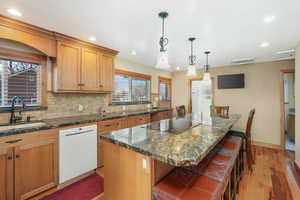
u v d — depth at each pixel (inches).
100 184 82.4
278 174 96.2
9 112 80.1
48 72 94.5
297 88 104.0
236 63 160.7
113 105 139.0
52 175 76.0
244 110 163.2
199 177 47.7
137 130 66.3
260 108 154.8
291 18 69.5
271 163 112.3
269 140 150.2
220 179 46.3
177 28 80.5
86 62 102.0
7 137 62.6
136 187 48.8
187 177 47.9
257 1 57.2
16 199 65.2
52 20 72.4
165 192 41.1
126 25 77.3
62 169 79.4
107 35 90.3
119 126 111.2
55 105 98.4
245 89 162.7
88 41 100.1
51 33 84.6
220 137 56.5
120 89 151.4
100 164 97.5
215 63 161.6
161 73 203.0
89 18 70.7
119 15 67.9
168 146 45.7
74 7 61.6
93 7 61.8
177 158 37.0
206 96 189.8
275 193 76.9
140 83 175.3
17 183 65.4
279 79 145.8
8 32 71.0
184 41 98.4
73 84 95.4
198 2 58.2
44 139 73.0
